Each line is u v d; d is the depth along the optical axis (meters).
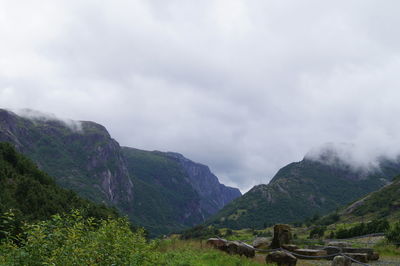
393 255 34.34
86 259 11.59
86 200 101.25
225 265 22.22
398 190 194.38
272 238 36.44
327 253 31.89
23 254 10.35
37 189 87.31
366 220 168.62
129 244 15.71
